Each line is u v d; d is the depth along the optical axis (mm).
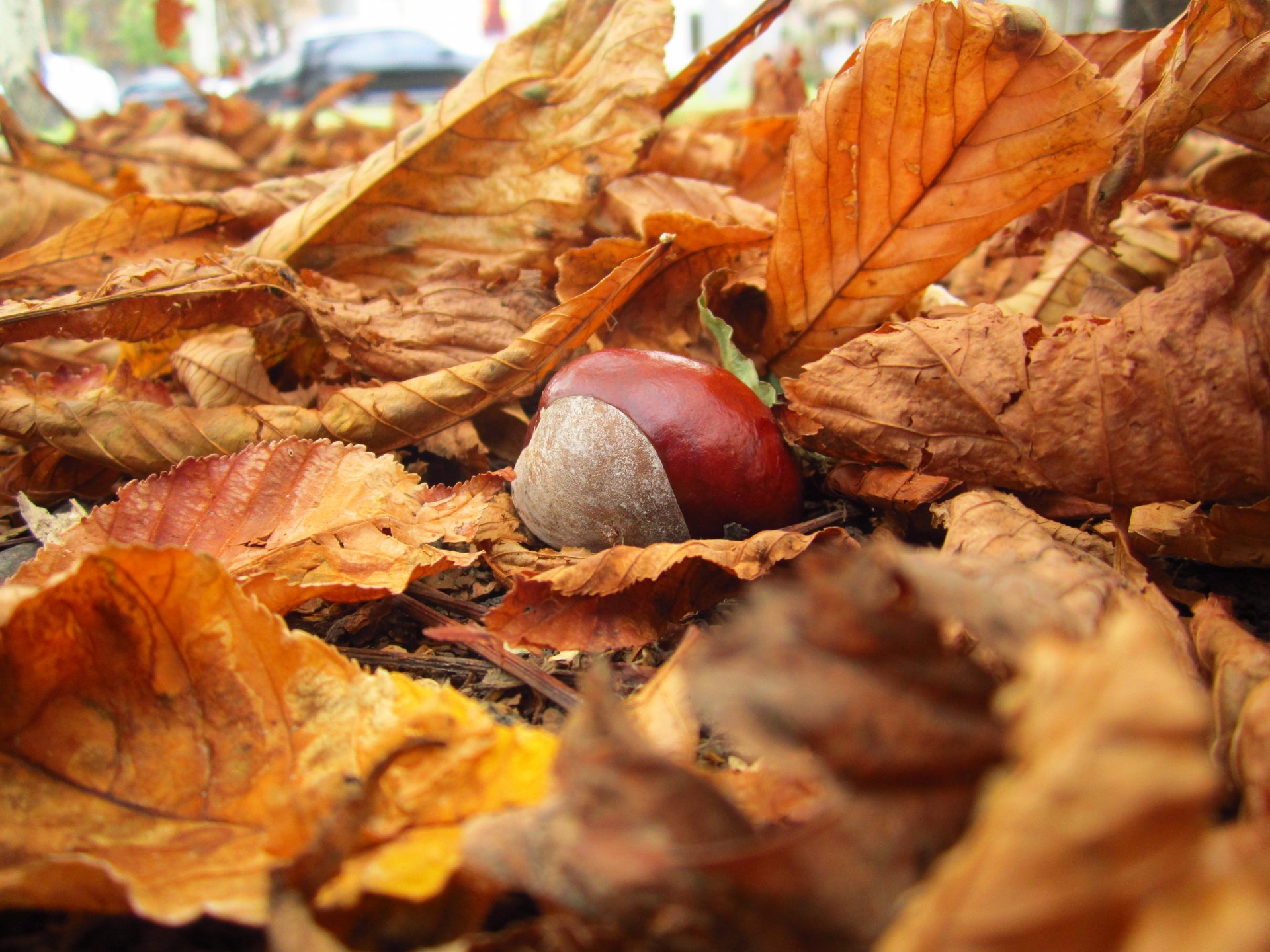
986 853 51
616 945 66
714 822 61
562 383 124
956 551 102
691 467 117
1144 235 176
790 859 58
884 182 132
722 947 62
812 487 141
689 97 172
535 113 167
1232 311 106
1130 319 109
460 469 150
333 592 108
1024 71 121
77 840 79
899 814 61
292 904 67
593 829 59
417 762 79
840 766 59
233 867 76
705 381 121
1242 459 105
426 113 167
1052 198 131
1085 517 115
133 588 84
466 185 167
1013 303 173
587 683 65
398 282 169
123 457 130
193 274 137
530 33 166
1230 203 154
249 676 86
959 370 115
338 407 134
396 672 108
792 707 58
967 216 132
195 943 76
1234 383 104
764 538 109
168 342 163
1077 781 49
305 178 189
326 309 145
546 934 67
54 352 178
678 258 150
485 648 108
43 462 138
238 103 342
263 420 132
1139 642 53
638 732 86
